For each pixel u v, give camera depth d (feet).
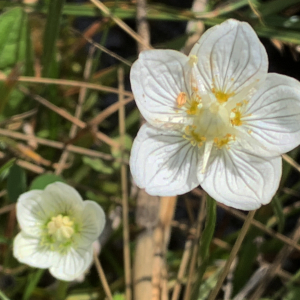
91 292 0.25
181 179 0.20
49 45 0.26
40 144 0.29
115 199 0.27
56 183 0.21
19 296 0.25
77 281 0.25
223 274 0.19
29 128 0.28
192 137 0.20
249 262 0.25
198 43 0.19
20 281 0.25
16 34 0.25
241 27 0.18
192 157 0.20
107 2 0.29
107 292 0.22
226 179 0.20
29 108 0.29
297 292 0.23
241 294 0.22
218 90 0.20
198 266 0.21
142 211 0.24
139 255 0.23
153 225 0.24
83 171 0.29
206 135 0.20
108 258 0.27
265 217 0.26
